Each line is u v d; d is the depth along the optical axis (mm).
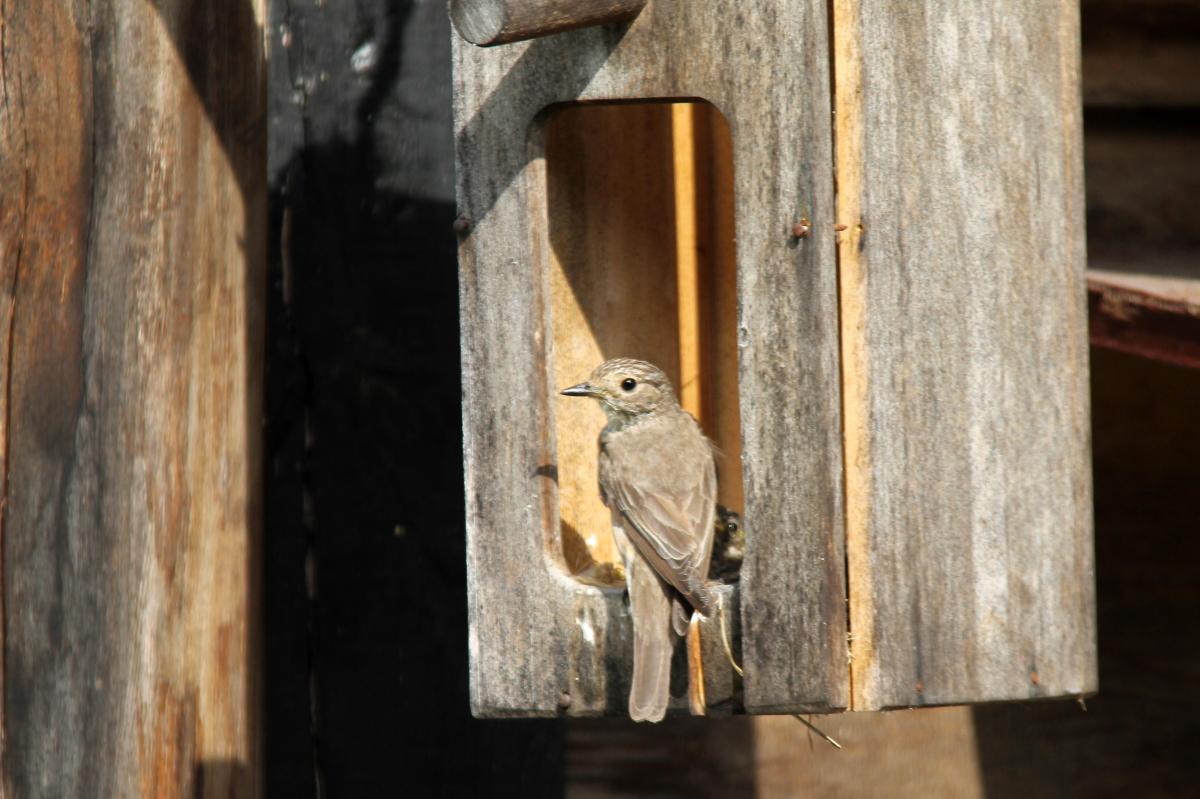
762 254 8734
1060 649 9773
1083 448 10070
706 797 11906
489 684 9344
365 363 12055
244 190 10344
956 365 9164
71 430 9648
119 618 9648
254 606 10383
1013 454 9492
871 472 8664
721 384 10719
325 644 11953
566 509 10664
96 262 9719
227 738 10055
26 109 9656
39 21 9688
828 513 8578
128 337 9734
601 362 10617
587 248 10586
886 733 12266
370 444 12008
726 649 8844
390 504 11961
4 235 9609
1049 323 9828
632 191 10641
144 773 9664
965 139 9281
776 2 8695
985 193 9398
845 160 8719
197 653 9898
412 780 11812
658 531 9102
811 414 8602
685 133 10695
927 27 9078
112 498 9664
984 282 9367
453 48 9461
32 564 9586
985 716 12430
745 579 8742
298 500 12039
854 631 8664
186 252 9906
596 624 9172
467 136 9414
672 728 11914
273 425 12086
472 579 9398
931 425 9023
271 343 12125
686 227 10711
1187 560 12547
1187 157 13625
